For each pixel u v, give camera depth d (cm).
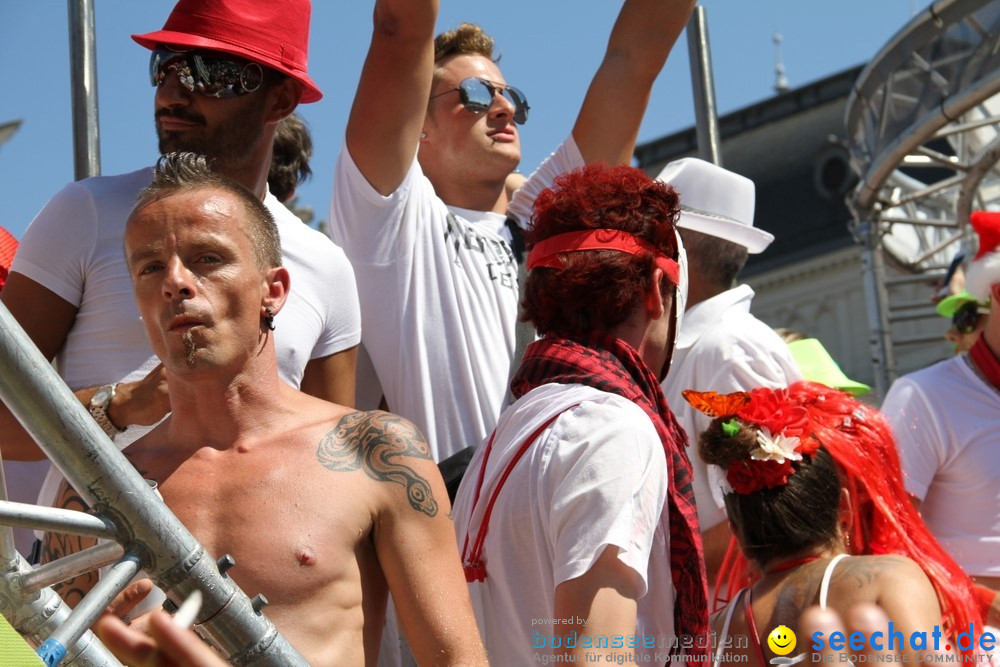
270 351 230
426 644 217
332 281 295
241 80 287
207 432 225
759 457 278
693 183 387
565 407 246
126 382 263
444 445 326
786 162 2042
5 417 261
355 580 217
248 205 229
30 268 270
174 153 238
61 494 230
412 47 325
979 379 388
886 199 1016
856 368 1953
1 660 135
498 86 387
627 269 260
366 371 336
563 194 268
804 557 277
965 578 292
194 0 289
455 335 333
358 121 331
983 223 400
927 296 1337
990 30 869
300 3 299
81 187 276
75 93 364
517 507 242
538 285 267
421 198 342
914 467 382
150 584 184
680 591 241
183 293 217
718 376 362
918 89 926
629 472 232
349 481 222
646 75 386
